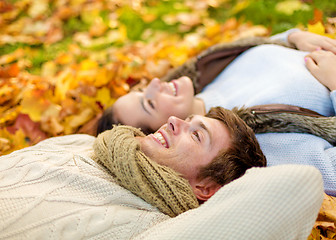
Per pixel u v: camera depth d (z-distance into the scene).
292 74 1.72
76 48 2.76
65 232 1.08
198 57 2.14
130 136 1.33
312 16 2.52
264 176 1.08
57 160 1.30
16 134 2.03
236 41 2.12
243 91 1.88
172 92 1.88
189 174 1.32
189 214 1.10
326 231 1.44
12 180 1.21
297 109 1.60
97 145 1.38
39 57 2.74
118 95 2.29
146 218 1.16
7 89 2.24
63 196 1.15
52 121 2.11
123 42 2.82
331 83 1.65
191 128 1.38
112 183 1.22
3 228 1.04
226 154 1.34
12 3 3.29
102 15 3.11
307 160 1.56
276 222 0.99
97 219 1.12
